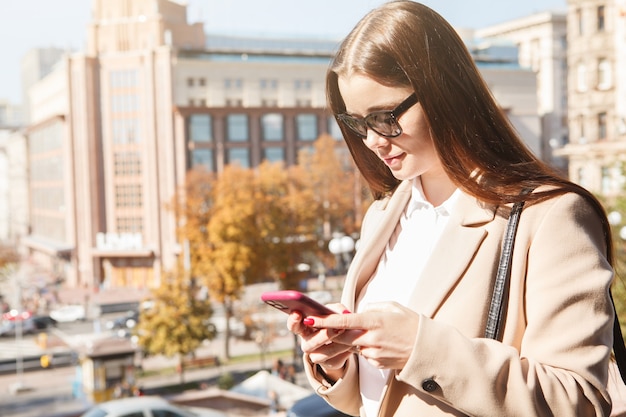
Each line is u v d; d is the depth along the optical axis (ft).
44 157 273.75
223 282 135.95
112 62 224.33
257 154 219.41
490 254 4.47
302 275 151.53
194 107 215.51
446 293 4.50
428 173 4.96
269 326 128.26
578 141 93.71
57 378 115.55
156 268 223.10
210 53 223.10
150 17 225.35
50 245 252.21
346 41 4.62
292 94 224.94
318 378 5.31
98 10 231.71
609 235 4.43
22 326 161.27
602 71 92.48
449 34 4.48
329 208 175.11
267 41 271.69
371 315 4.05
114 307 194.08
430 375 3.87
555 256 4.14
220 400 81.10
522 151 4.64
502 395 3.82
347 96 4.58
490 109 4.55
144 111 221.05
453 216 4.66
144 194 223.10
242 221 138.00
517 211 4.37
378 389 5.06
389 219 5.36
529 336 4.12
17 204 341.00
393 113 4.40
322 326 4.06
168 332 109.29
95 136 227.40
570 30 95.09
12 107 447.83
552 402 3.83
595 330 3.98
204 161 217.56
